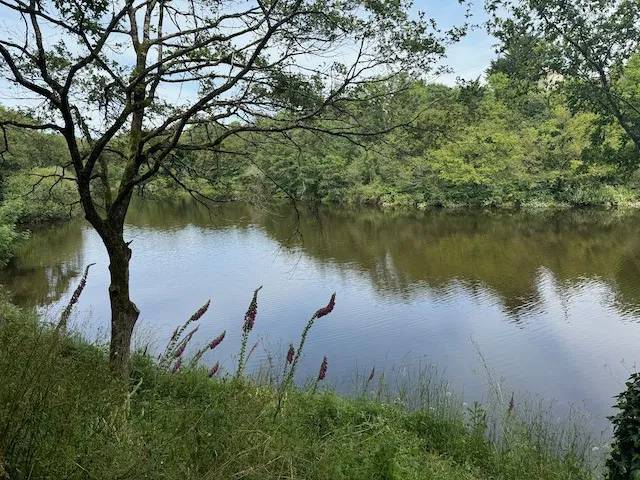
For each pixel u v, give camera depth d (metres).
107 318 14.14
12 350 2.75
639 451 4.02
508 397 9.76
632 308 15.11
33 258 25.97
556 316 14.70
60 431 2.42
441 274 20.59
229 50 5.99
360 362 11.65
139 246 29.88
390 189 45.72
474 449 6.12
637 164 14.65
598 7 11.88
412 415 6.82
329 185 48.59
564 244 25.58
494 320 14.57
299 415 4.84
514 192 40.06
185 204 59.28
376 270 21.86
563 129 38.34
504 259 22.89
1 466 2.12
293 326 14.52
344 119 6.34
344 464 3.90
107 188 6.38
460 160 39.78
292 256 25.58
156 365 6.24
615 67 12.91
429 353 12.22
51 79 5.20
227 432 2.98
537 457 5.71
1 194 24.11
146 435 2.99
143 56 6.16
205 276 21.67
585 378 10.66
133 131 6.39
